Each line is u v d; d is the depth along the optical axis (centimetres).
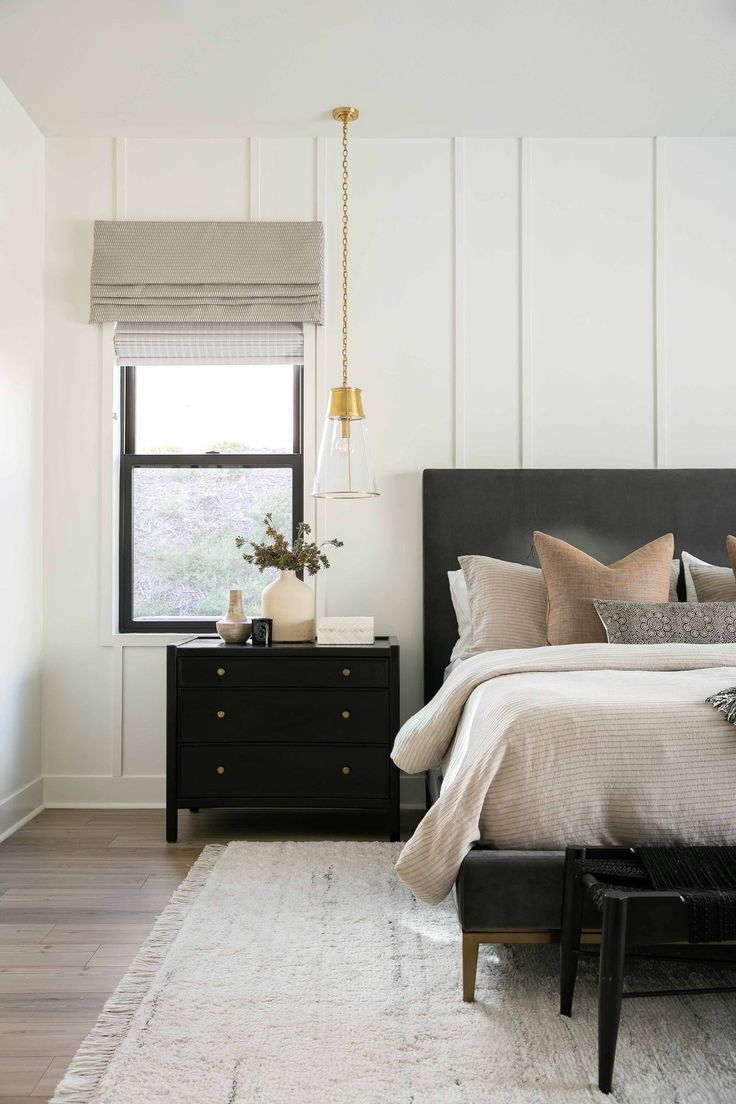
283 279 381
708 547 374
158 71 333
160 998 200
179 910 254
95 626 382
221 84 343
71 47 317
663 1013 195
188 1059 175
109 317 381
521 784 199
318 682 330
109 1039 184
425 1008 196
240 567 398
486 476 375
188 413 399
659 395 386
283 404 399
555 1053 178
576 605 310
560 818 197
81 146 387
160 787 379
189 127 378
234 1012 194
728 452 386
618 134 387
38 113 365
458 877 198
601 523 375
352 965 218
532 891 193
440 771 279
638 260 389
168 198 387
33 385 372
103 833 337
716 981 210
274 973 213
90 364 385
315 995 202
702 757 199
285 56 323
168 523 398
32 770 367
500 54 323
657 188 388
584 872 185
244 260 382
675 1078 169
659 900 167
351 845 316
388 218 389
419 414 387
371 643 340
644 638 288
